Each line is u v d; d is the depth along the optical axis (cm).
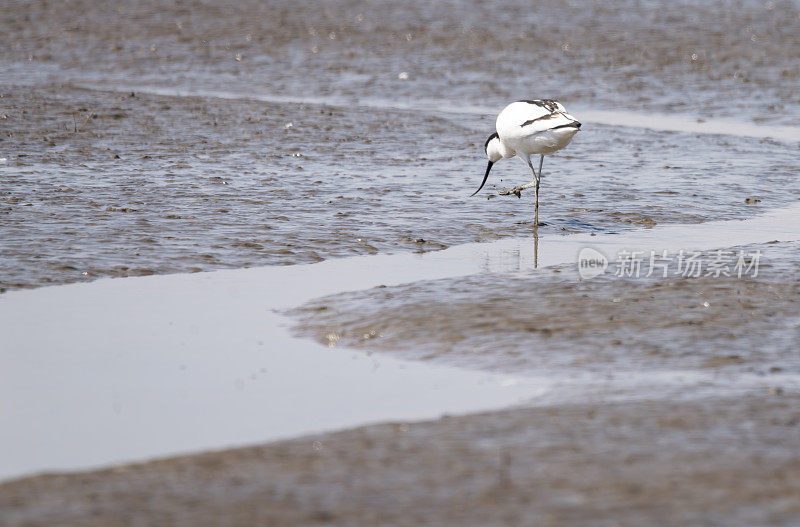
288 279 1334
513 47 3459
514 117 1606
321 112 2542
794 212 1716
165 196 1741
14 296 1249
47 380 988
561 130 1553
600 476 730
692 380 959
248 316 1191
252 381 986
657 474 732
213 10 4034
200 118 2430
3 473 780
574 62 3238
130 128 2298
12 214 1595
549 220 1662
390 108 2636
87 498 713
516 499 695
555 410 880
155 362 1038
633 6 4388
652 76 3047
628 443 793
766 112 2608
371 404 923
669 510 675
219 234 1526
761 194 1839
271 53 3347
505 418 862
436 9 4194
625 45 3506
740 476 727
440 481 727
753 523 655
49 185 1794
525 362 1023
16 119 2338
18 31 3622
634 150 2212
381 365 1030
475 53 3359
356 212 1678
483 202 1769
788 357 1022
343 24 3812
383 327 1139
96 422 885
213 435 855
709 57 3316
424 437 819
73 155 2036
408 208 1716
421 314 1168
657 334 1088
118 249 1438
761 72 3094
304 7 4162
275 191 1798
